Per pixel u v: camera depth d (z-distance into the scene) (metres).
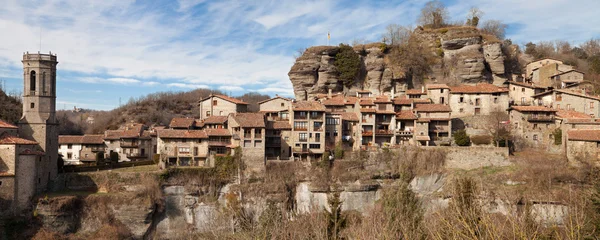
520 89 106.94
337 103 102.38
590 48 160.88
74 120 176.62
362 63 124.50
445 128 96.38
